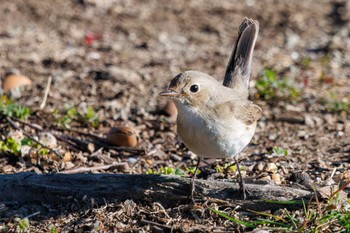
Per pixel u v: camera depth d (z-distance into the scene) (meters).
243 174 10.66
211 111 8.81
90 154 11.89
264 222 8.54
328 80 17.44
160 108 14.78
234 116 8.92
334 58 19.72
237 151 9.11
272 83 16.09
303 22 23.25
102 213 9.00
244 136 9.12
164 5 24.52
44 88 15.85
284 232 8.33
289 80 16.91
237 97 9.32
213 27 22.47
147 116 14.33
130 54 19.48
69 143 12.22
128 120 14.07
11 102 13.83
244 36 10.97
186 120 8.85
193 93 8.77
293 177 10.22
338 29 22.58
